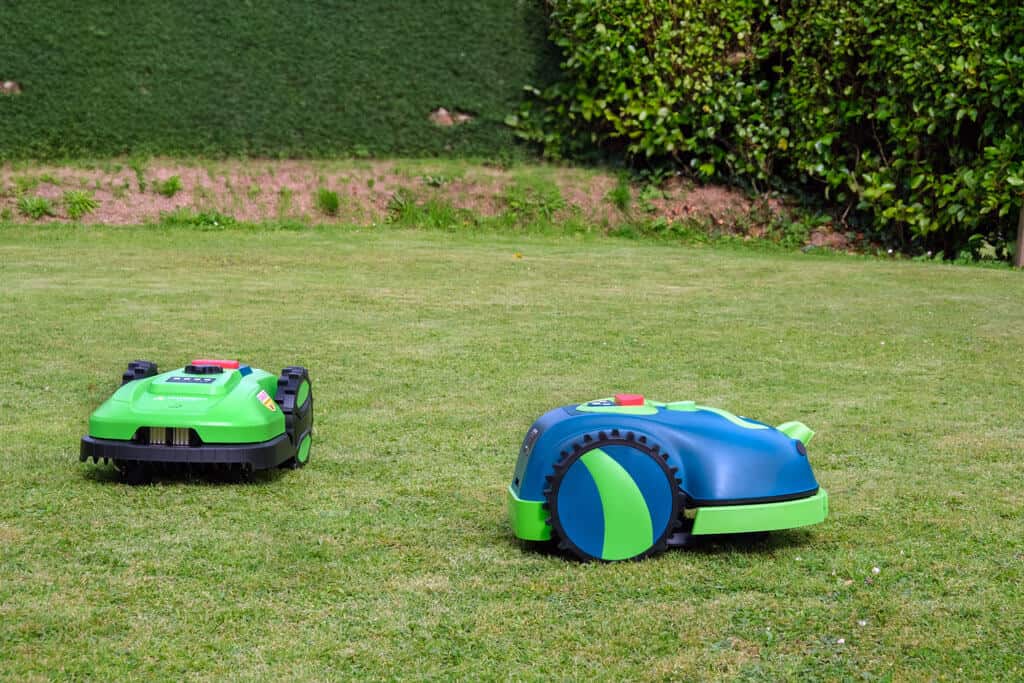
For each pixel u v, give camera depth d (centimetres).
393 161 1791
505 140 1823
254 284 1104
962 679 307
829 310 1024
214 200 1633
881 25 1556
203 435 474
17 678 303
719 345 852
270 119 1778
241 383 506
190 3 1805
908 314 1006
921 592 369
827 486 501
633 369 764
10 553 401
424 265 1268
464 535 429
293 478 511
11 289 1030
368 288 1098
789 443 415
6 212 1530
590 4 1734
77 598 359
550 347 833
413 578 381
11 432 579
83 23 1761
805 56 1662
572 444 395
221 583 375
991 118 1468
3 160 1648
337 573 385
